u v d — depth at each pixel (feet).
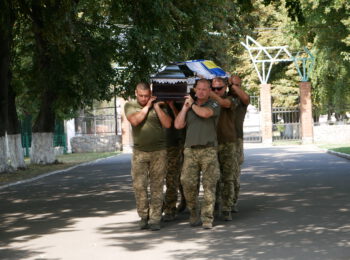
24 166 154.10
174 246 46.91
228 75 64.49
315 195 77.41
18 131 153.89
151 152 55.57
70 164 173.78
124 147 259.19
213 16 132.36
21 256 45.01
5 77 138.31
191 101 55.52
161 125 56.49
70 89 163.02
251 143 278.26
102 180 114.62
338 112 266.98
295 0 106.42
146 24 115.96
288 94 279.90
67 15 109.50
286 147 238.89
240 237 49.75
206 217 54.85
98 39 148.56
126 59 144.87
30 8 122.21
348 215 59.72
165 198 60.34
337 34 199.62
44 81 158.81
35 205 77.56
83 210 70.49
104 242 49.55
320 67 238.07
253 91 314.35
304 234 50.11
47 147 175.22
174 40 135.23
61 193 92.17
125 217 63.57
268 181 99.25
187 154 55.88
